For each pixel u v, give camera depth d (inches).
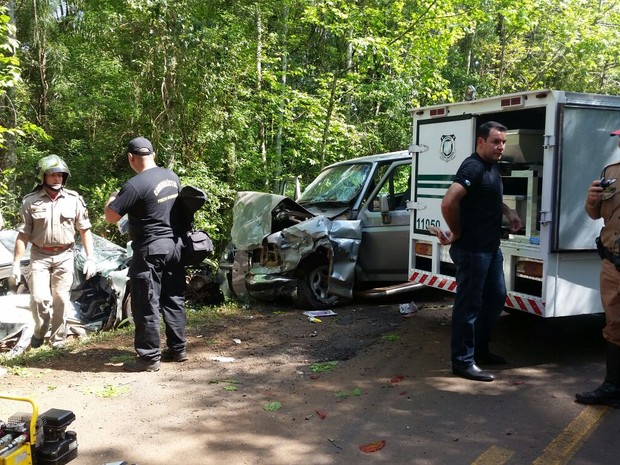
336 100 519.2
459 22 494.9
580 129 202.2
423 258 264.7
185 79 407.8
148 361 203.5
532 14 568.7
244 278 308.2
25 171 475.2
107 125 487.5
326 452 143.7
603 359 215.2
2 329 247.9
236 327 264.5
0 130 359.9
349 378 196.7
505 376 197.2
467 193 185.0
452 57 716.0
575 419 161.2
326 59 572.4
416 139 260.4
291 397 179.6
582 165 203.6
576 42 684.7
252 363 213.9
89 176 480.4
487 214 187.5
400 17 474.6
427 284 257.1
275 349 230.8
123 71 442.0
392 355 221.0
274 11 511.2
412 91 537.0
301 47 583.5
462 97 690.8
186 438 151.2
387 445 146.9
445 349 227.6
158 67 404.8
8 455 108.3
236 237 310.2
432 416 164.2
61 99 509.4
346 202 311.6
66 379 195.9
